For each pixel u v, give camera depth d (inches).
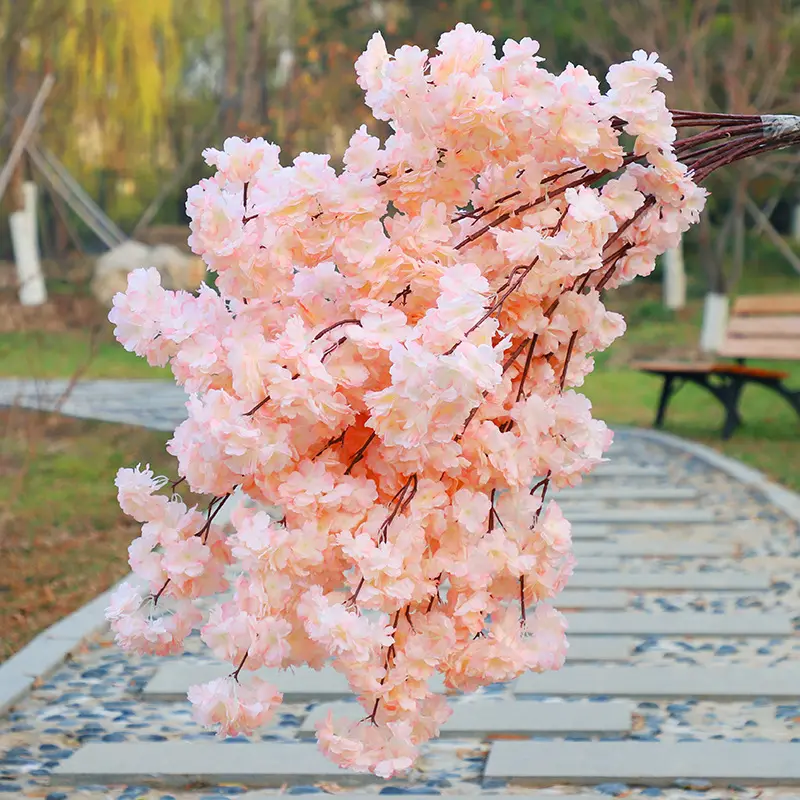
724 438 539.5
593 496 405.1
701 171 111.0
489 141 96.7
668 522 359.9
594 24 1030.4
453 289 91.9
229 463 90.2
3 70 893.8
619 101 96.6
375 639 91.0
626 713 193.2
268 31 1168.2
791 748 175.3
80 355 920.9
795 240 1485.0
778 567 297.4
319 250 96.8
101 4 1112.2
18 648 236.8
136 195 1477.6
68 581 292.7
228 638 92.4
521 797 162.1
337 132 1016.9
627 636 239.5
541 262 95.4
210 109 1435.8
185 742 183.8
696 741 180.4
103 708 203.3
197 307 97.0
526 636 102.3
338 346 94.7
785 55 917.2
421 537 94.6
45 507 386.3
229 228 96.3
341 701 204.8
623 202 98.7
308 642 97.9
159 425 581.3
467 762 177.3
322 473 93.7
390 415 87.6
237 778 169.9
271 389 89.8
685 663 221.1
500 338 99.2
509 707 197.8
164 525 99.2
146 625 98.7
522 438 96.8
